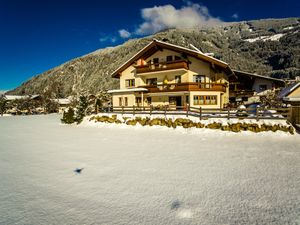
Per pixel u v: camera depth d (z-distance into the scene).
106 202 5.36
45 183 6.70
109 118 21.72
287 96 19.86
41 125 25.55
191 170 7.77
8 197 5.73
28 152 11.27
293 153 9.97
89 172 7.69
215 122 16.36
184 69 24.48
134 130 18.47
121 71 30.36
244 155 9.78
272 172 7.41
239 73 33.12
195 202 5.32
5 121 32.16
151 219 4.57
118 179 6.94
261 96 30.86
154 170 7.82
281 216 4.62
